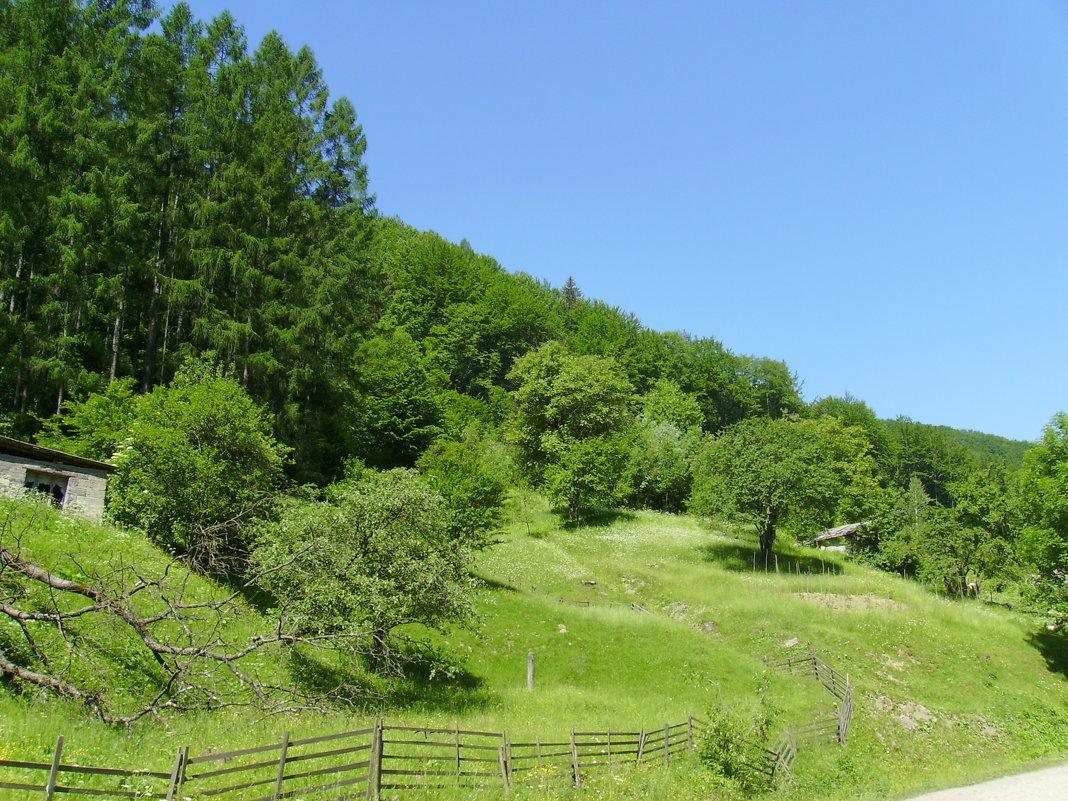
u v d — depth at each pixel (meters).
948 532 50.38
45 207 37.72
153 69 44.59
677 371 105.56
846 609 39.97
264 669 20.06
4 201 36.44
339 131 58.25
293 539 22.53
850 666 33.59
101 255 38.78
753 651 35.47
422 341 96.69
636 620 35.31
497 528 43.66
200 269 42.66
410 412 67.19
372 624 21.70
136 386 42.25
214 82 48.88
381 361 67.31
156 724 14.91
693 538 56.72
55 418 34.19
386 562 23.17
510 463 69.25
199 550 24.86
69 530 22.44
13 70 38.97
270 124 48.97
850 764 22.59
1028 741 28.97
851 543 64.44
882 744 26.11
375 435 65.06
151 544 25.22
